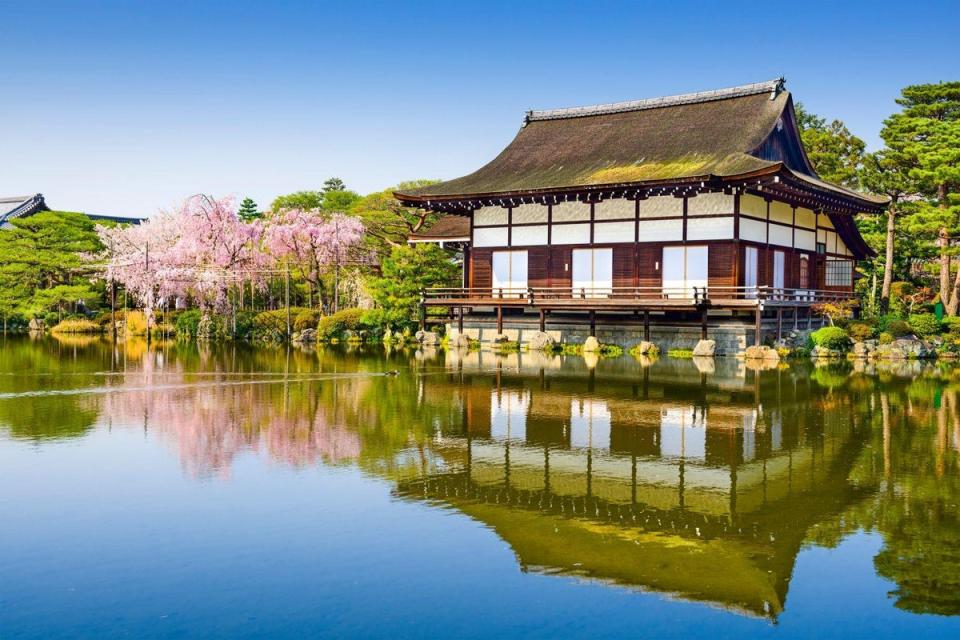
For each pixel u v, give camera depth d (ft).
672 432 53.47
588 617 26.68
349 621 26.25
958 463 45.14
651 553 31.91
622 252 114.32
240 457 46.32
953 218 112.27
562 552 31.96
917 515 36.27
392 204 186.91
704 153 117.08
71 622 26.03
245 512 36.29
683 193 107.24
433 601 27.66
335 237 166.81
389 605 27.35
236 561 30.73
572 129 140.56
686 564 30.86
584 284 117.29
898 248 143.54
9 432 53.06
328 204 234.99
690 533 34.09
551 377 81.71
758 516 36.29
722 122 125.49
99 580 29.04
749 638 25.45
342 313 146.41
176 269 163.22
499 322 118.93
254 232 170.09
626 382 77.46
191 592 28.14
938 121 119.65
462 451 48.08
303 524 34.76
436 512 36.52
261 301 187.01
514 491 39.86
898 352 100.32
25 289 182.91
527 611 27.02
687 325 106.83
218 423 56.39
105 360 104.17
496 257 124.26
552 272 119.75
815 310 114.52
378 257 178.70
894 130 126.41
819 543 32.99
